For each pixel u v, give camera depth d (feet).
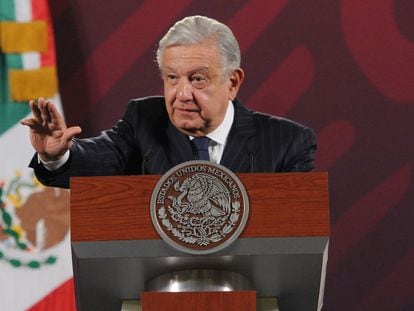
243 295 23.88
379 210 49.52
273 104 49.73
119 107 49.70
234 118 32.55
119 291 25.13
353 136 49.70
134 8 49.96
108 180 24.11
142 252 23.91
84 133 49.49
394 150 49.65
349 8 49.90
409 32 49.88
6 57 47.62
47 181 31.19
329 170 49.70
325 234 23.95
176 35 30.78
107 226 23.98
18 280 46.85
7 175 47.11
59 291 46.96
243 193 23.95
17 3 47.93
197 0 49.93
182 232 23.85
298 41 49.88
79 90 49.49
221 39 30.83
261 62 49.80
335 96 49.78
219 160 32.17
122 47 49.80
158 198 23.97
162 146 32.60
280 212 24.02
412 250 49.34
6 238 46.98
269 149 32.42
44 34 48.01
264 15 49.90
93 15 49.75
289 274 24.77
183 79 30.89
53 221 47.21
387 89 49.78
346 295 49.26
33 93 47.67
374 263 49.32
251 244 23.95
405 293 49.21
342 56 49.85
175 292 23.89
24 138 47.37
